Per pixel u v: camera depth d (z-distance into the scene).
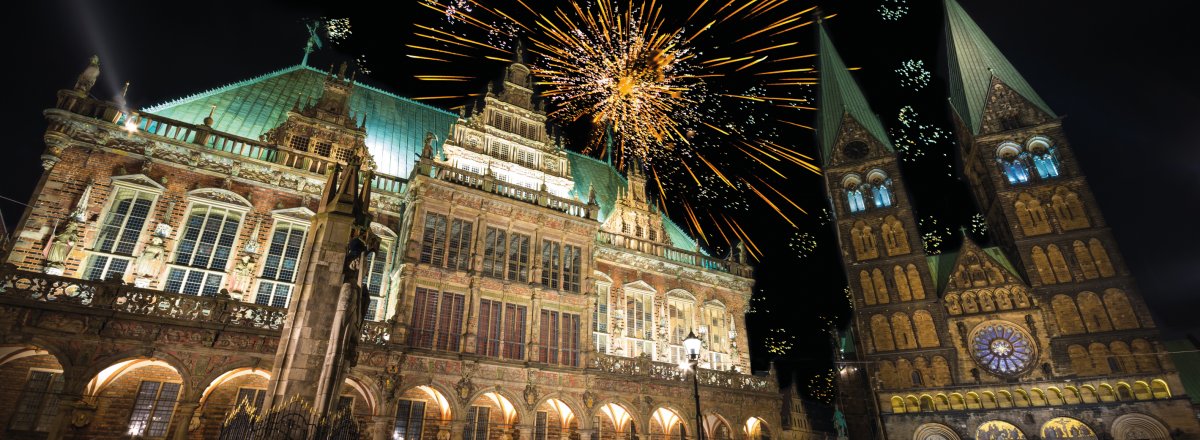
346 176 17.55
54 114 25.16
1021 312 53.16
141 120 27.39
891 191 62.62
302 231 29.39
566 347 32.25
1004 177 59.25
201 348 22.91
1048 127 59.28
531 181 37.38
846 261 61.59
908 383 53.97
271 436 11.84
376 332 26.77
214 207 27.70
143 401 23.66
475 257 31.02
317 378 14.63
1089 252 53.38
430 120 41.91
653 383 34.22
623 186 48.72
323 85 35.78
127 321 21.92
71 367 20.50
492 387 28.86
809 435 48.72
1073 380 49.19
